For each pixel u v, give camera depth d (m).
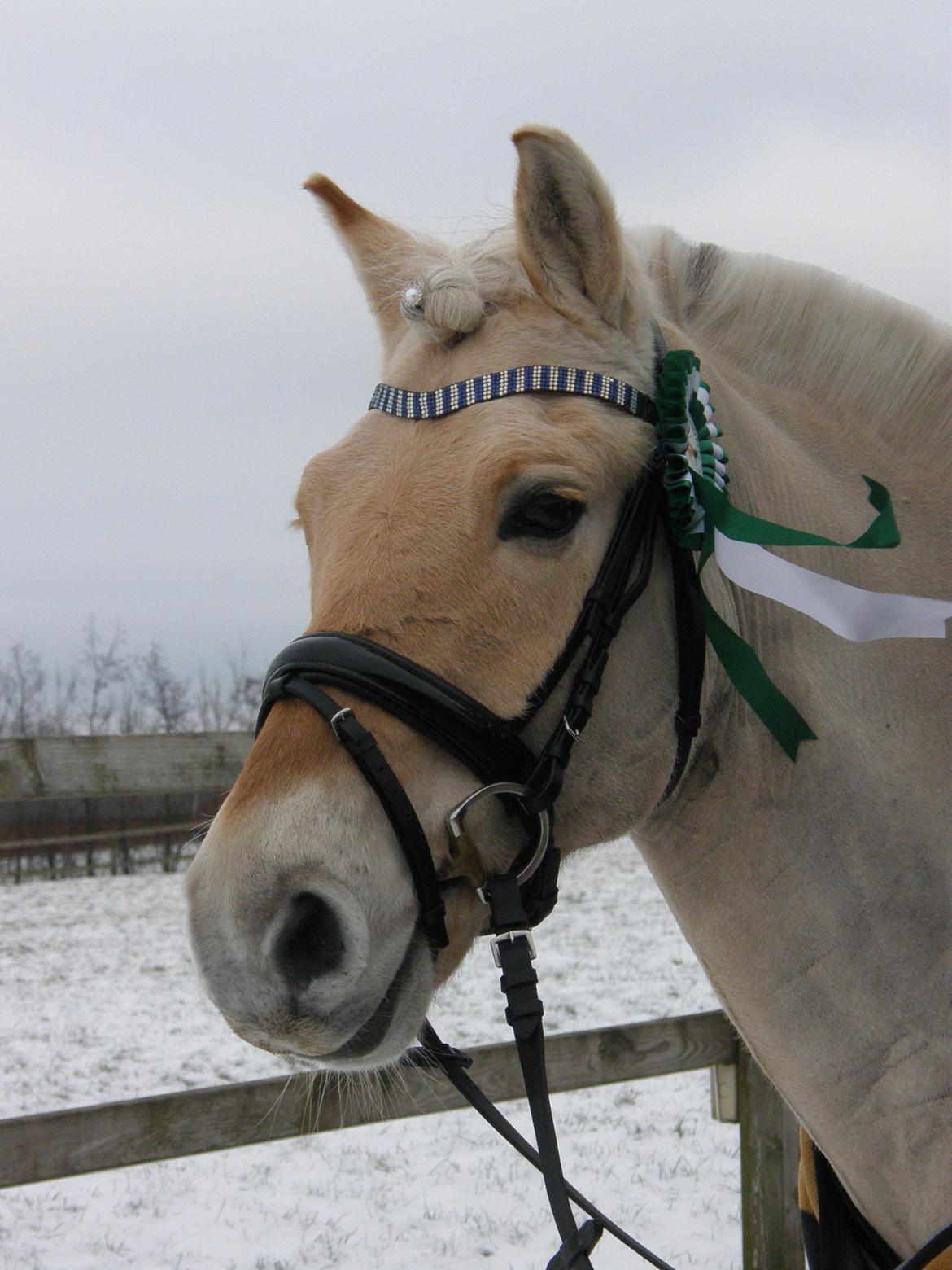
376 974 1.16
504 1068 3.20
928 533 1.45
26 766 4.88
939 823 1.36
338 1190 4.57
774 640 1.39
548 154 1.25
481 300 1.29
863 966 1.35
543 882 1.26
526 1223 4.25
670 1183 4.60
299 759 1.18
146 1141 2.73
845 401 1.52
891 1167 1.34
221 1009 1.13
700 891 1.44
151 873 13.99
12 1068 5.83
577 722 1.22
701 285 1.54
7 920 10.30
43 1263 3.90
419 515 1.21
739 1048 3.42
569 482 1.20
